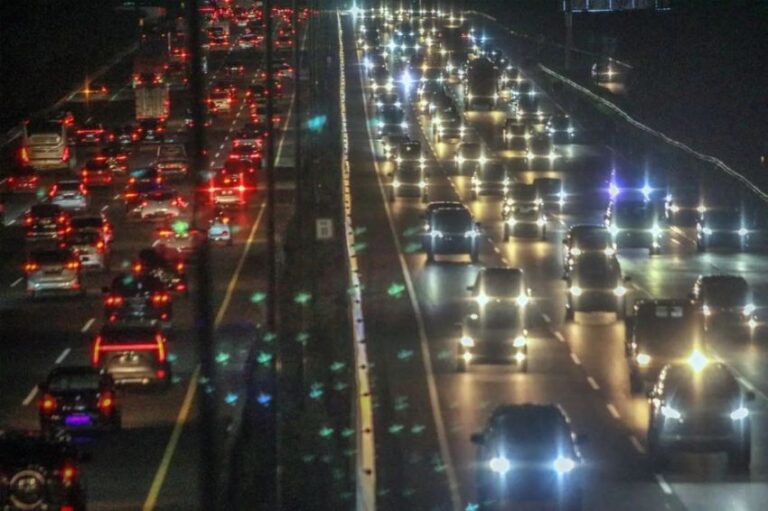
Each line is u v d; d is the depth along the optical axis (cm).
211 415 3409
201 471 3547
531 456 4881
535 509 4853
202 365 3441
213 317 3731
